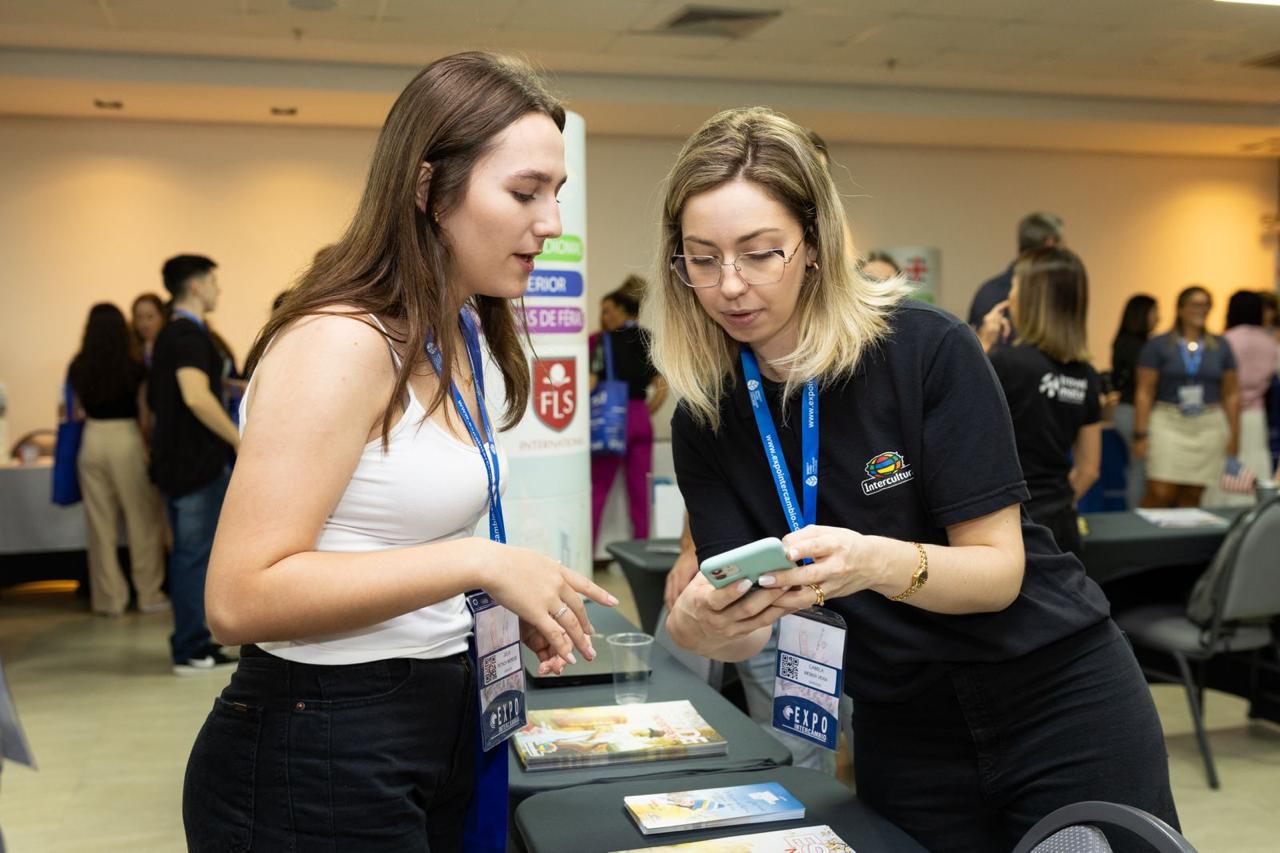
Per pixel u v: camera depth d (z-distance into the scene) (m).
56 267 7.39
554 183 1.13
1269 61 7.11
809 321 1.31
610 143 8.31
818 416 1.36
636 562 3.35
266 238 7.70
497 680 1.24
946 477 1.29
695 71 7.15
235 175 7.63
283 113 7.25
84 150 7.39
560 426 2.89
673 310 1.40
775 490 1.44
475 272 1.13
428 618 1.13
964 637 1.34
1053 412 2.97
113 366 5.50
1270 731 3.83
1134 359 6.80
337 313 1.04
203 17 5.75
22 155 7.30
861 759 1.52
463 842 1.26
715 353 1.42
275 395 1.01
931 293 8.08
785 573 1.17
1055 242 3.98
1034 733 1.36
